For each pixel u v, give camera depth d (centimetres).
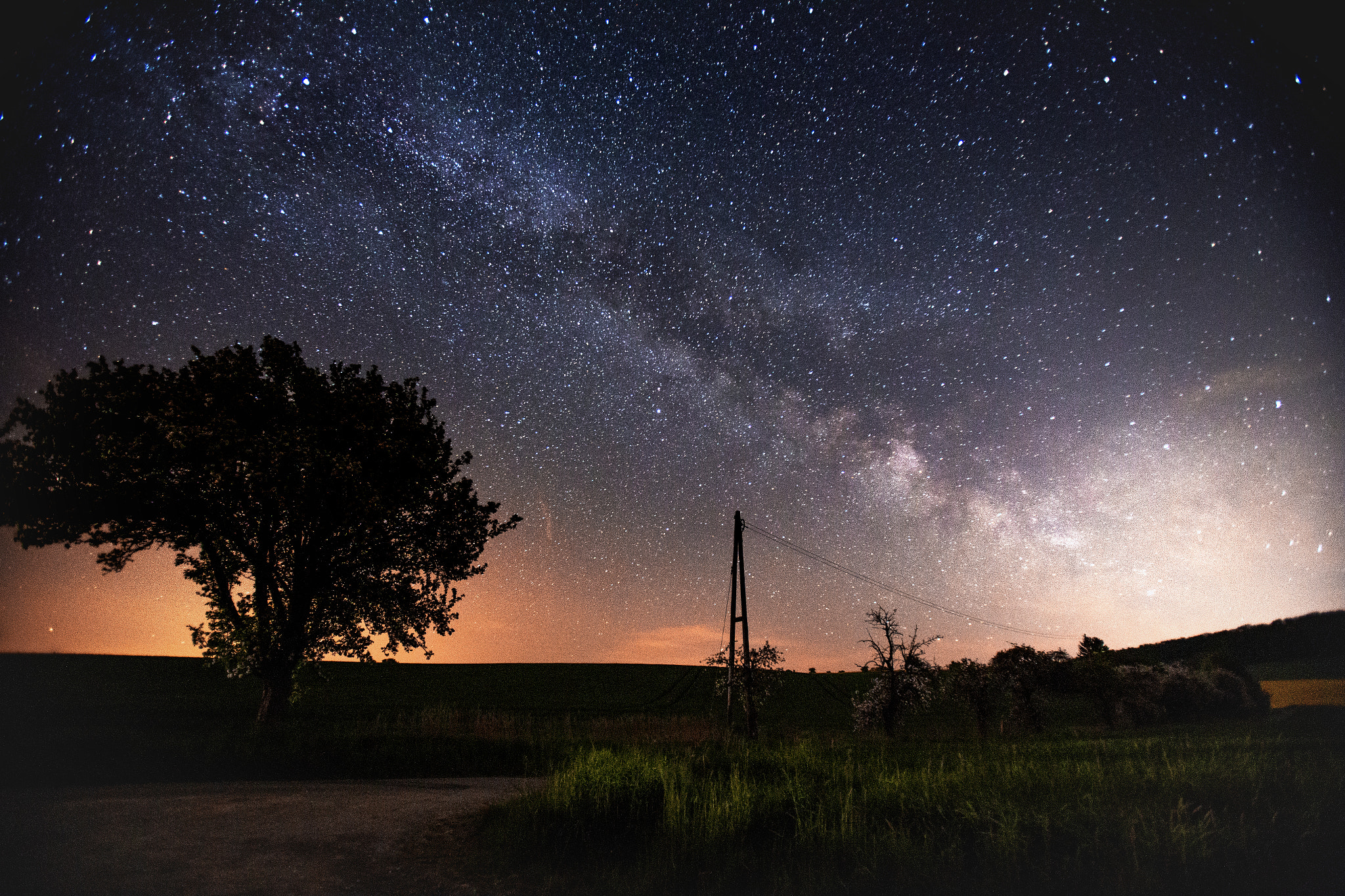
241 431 2081
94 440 2047
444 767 1670
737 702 2945
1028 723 3772
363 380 2370
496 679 5991
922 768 1198
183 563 2209
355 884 707
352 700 4334
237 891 662
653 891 687
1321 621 7869
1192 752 1403
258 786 1277
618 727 2895
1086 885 622
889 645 3547
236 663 2205
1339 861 651
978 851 700
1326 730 2511
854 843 739
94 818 910
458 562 2433
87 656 5325
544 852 796
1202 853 648
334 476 2095
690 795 940
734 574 2981
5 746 1447
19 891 630
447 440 2534
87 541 2125
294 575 2227
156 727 2555
